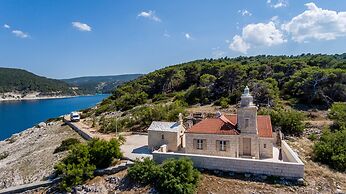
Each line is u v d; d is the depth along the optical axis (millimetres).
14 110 157625
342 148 31031
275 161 27922
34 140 63531
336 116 46844
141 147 41250
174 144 37594
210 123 33969
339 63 82812
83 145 34844
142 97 96938
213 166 29812
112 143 34938
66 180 30797
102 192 28781
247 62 118125
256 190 25375
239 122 32031
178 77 111000
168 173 27234
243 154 31953
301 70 77312
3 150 63188
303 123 45312
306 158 32500
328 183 25969
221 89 81062
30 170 40625
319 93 62500
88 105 183375
